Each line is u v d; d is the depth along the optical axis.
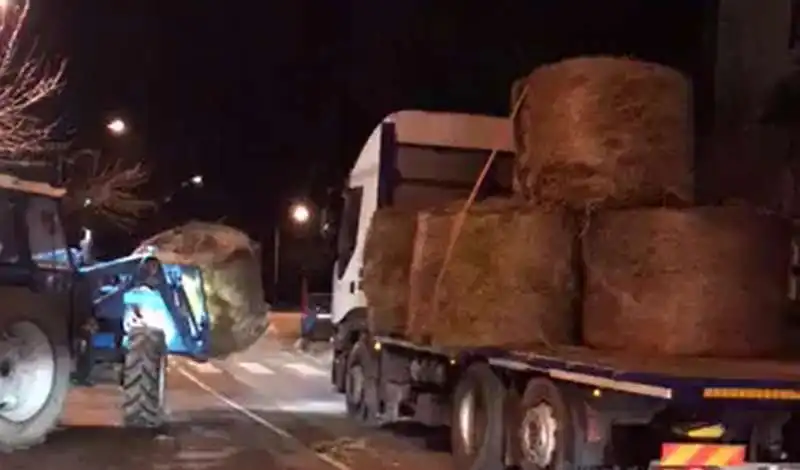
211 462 11.29
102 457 11.43
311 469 11.05
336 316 16.47
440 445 12.96
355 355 15.17
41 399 11.84
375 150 14.82
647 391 7.83
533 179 10.47
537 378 9.45
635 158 10.01
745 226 9.14
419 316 11.16
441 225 10.83
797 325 9.58
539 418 9.31
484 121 14.68
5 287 11.66
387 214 12.75
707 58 24.66
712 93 24.31
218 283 22.05
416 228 11.73
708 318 9.05
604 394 8.48
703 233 9.07
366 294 13.05
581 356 9.09
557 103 10.13
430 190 14.53
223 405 17.00
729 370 8.29
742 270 9.11
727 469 7.84
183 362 25.59
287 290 52.16
